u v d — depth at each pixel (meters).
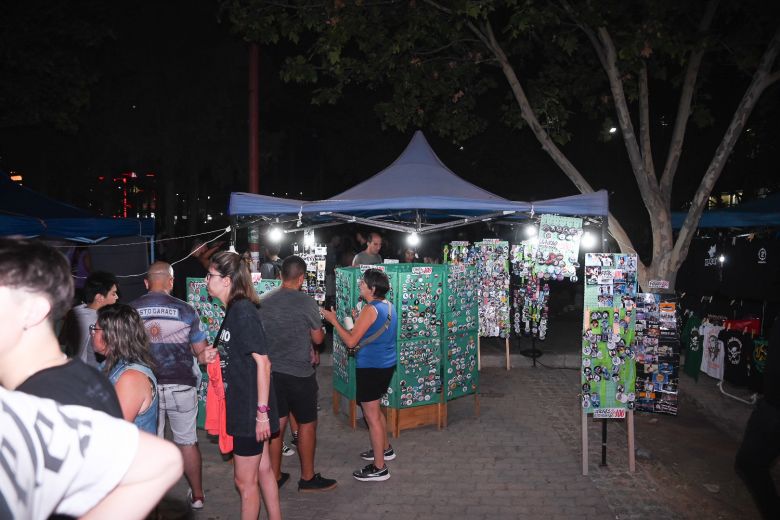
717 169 8.00
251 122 9.46
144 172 25.52
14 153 19.91
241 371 3.86
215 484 5.29
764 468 3.98
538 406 7.62
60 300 1.46
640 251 17.92
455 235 19.17
